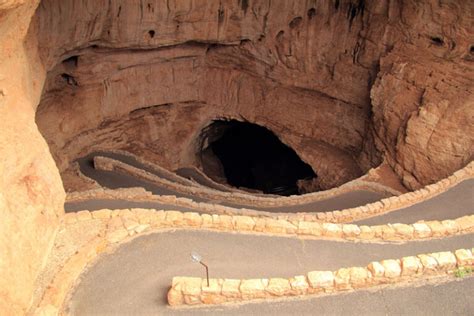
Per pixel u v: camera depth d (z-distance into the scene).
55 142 23.98
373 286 10.57
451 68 20.50
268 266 11.66
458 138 19.25
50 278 10.52
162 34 24.98
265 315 10.00
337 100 27.31
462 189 17.17
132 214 12.71
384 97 22.95
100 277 10.98
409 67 21.89
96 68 25.27
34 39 16.98
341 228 12.67
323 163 27.58
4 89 9.96
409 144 21.02
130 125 29.02
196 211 16.41
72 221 12.17
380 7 23.86
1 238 8.61
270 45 27.67
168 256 11.70
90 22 21.61
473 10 19.62
